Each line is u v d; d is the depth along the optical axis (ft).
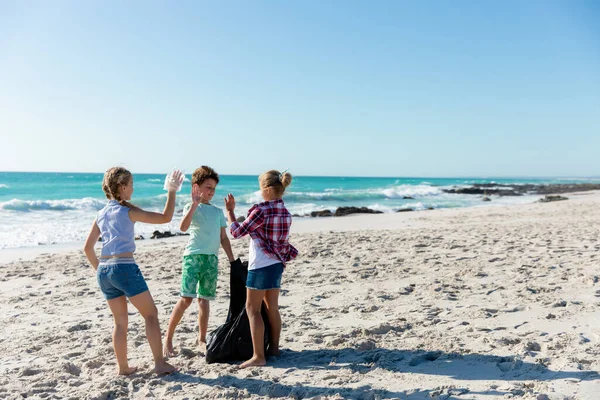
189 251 13.39
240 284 13.34
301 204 104.22
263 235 12.32
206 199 13.60
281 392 10.50
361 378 11.19
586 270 22.49
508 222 53.57
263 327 12.42
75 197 106.32
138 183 171.73
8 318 18.30
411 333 14.55
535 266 24.04
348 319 16.60
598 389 9.74
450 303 18.04
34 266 30.42
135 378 11.64
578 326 14.30
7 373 12.40
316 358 12.84
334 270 25.44
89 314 18.71
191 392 10.75
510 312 16.34
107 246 11.31
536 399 9.40
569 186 199.31
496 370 11.25
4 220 60.80
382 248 32.63
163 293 21.63
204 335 13.87
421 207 97.55
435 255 28.86
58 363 13.01
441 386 10.44
